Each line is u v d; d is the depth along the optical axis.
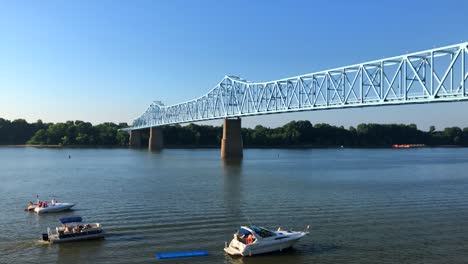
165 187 68.38
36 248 35.38
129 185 71.00
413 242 36.91
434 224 42.88
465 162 131.25
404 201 55.19
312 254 34.16
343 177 84.12
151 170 99.31
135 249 35.12
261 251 34.03
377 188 67.50
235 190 64.88
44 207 48.72
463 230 40.66
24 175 87.94
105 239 37.66
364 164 121.00
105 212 48.16
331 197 58.19
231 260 33.00
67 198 57.66
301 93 101.75
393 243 36.66
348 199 56.56
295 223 43.19
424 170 101.31
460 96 63.25
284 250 34.88
